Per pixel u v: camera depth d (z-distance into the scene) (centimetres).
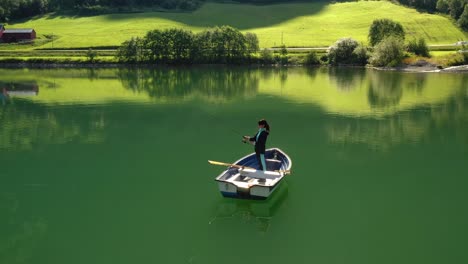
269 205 1942
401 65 8338
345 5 15700
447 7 13988
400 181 2236
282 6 15862
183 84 6294
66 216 1869
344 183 2202
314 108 4247
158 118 3828
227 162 2570
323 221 1794
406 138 3067
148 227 1753
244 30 12381
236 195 1900
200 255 1541
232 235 1683
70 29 12644
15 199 2058
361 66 8900
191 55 9181
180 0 15925
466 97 4822
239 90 5603
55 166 2533
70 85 6188
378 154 2683
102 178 2322
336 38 11250
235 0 17075
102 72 8131
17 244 1639
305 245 1603
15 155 2756
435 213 1864
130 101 4769
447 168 2427
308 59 9031
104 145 2966
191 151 2803
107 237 1681
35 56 9538
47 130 3412
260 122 2055
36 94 5306
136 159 2642
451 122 3544
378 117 3784
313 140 3019
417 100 4656
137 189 2158
